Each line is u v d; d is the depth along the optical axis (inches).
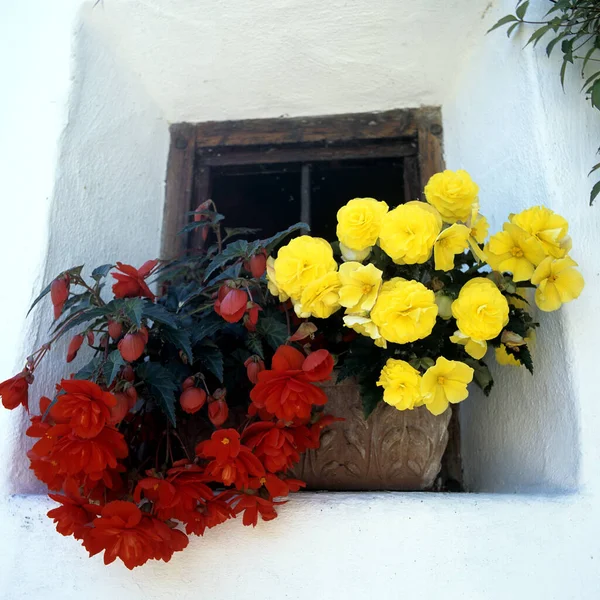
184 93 58.6
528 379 40.6
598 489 34.5
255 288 39.4
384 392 33.9
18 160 45.4
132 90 55.6
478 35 50.9
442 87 57.2
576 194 39.5
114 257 50.4
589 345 36.3
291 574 34.2
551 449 37.3
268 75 56.2
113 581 35.4
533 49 43.1
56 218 43.8
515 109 44.6
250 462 31.5
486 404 46.8
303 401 31.9
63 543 36.3
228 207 63.1
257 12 49.6
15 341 40.2
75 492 31.4
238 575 34.5
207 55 54.0
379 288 34.5
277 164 62.1
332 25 50.7
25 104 47.1
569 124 41.3
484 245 37.4
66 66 47.3
